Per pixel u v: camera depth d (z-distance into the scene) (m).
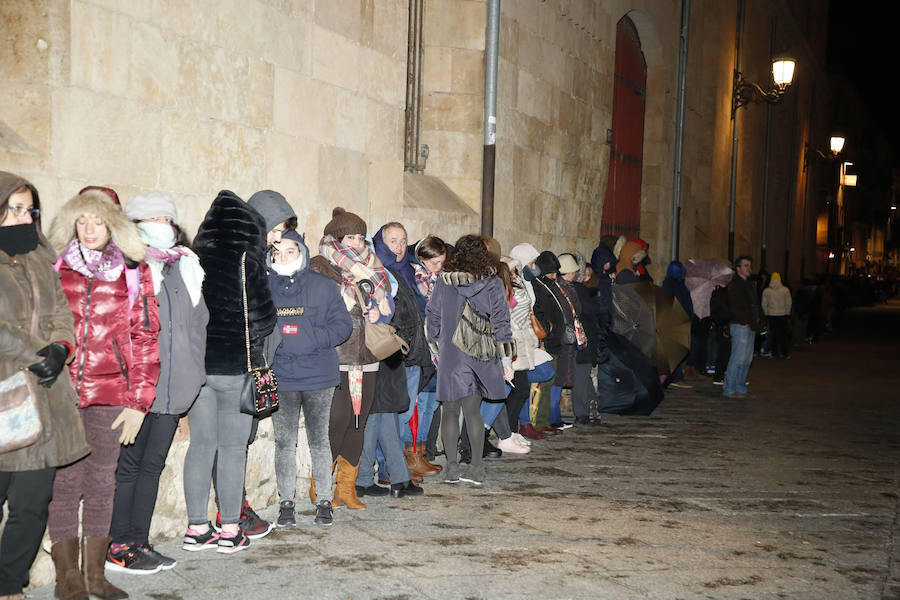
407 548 4.93
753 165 23.33
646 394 9.57
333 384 5.24
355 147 6.84
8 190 3.63
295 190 6.18
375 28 7.05
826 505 6.17
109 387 4.05
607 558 4.86
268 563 4.62
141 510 4.44
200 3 5.27
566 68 10.94
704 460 7.50
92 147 4.61
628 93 13.85
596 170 12.13
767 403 10.88
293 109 6.12
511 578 4.49
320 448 5.29
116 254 4.08
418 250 6.47
